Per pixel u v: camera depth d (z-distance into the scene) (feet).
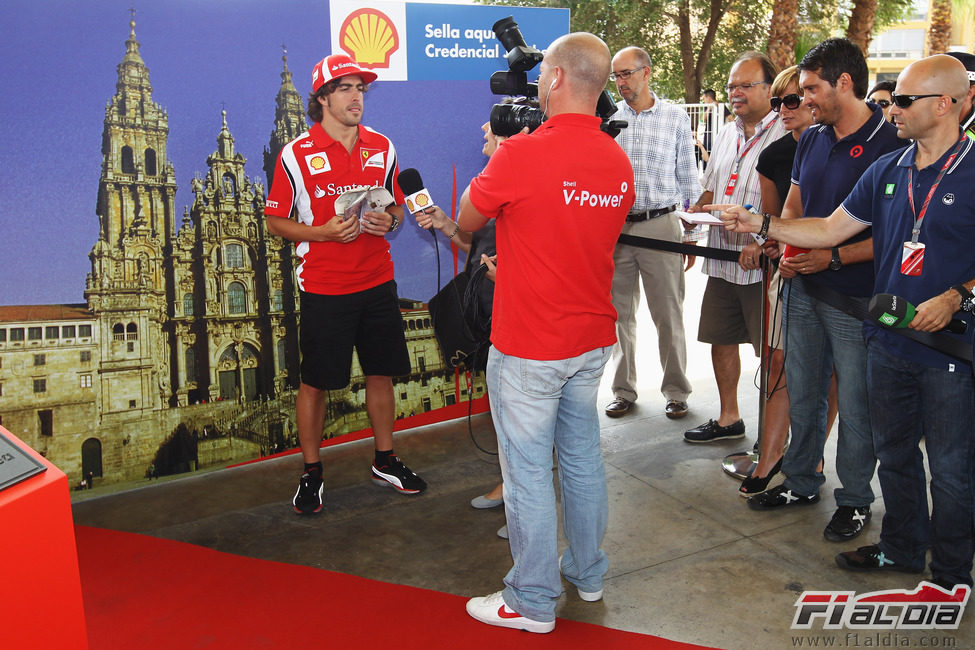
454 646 7.98
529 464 7.83
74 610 4.82
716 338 12.86
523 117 8.86
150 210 10.78
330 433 12.69
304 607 8.70
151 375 11.10
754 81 11.65
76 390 10.66
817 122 9.50
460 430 13.93
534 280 7.40
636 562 9.57
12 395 10.29
